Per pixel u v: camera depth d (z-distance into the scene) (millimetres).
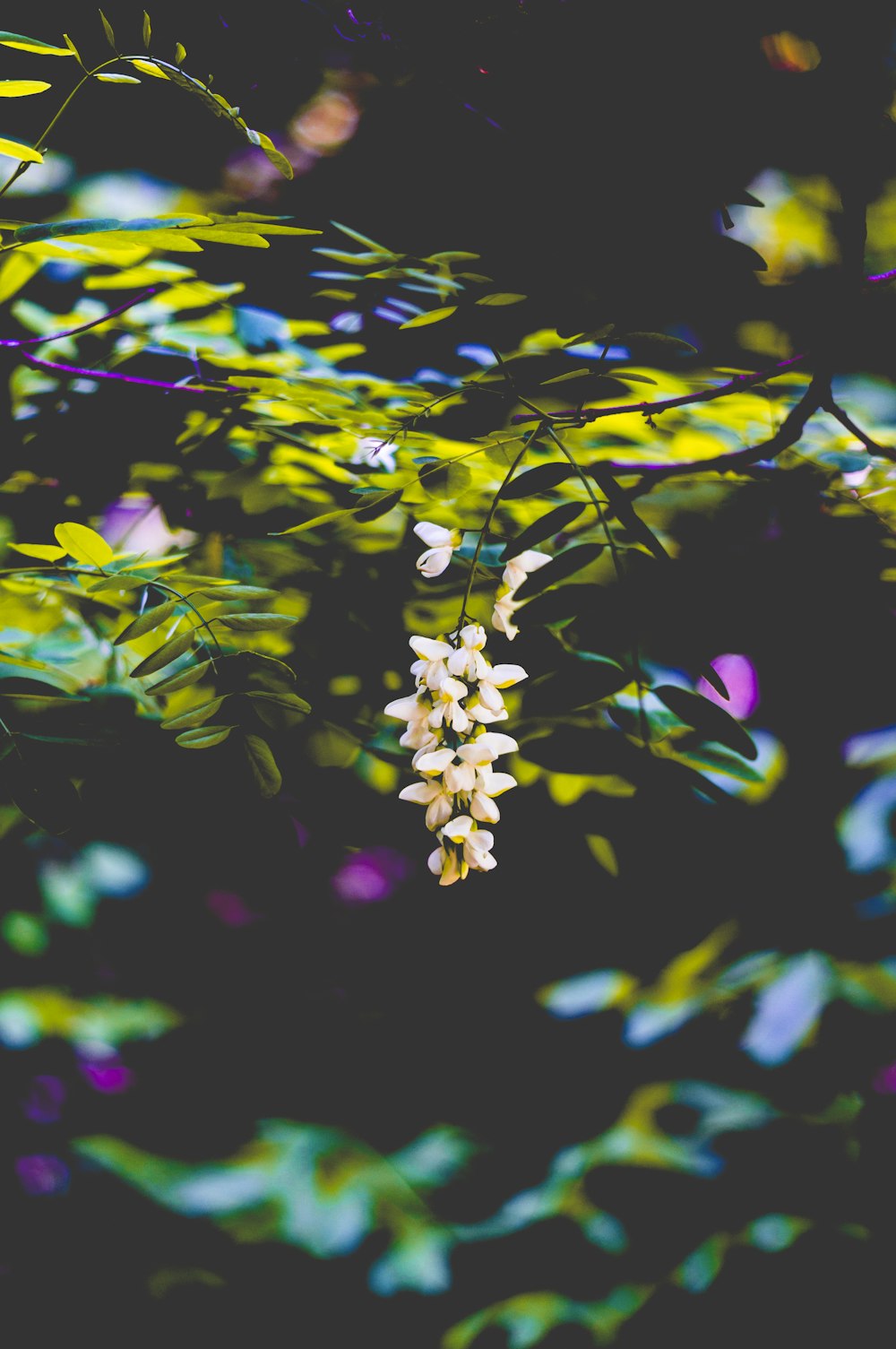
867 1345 1491
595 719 1274
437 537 1191
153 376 1373
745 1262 1514
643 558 1144
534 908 1563
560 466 1148
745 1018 1557
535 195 1250
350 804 1401
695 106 1216
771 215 1450
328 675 1356
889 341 1353
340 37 1269
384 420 1319
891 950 1477
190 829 1385
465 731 1139
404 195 1384
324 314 1407
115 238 1104
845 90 1201
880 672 1423
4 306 1369
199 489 1377
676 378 1366
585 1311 1532
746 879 1463
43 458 1370
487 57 1244
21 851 1501
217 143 1436
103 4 1303
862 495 1377
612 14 1213
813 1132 1528
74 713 1211
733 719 1118
